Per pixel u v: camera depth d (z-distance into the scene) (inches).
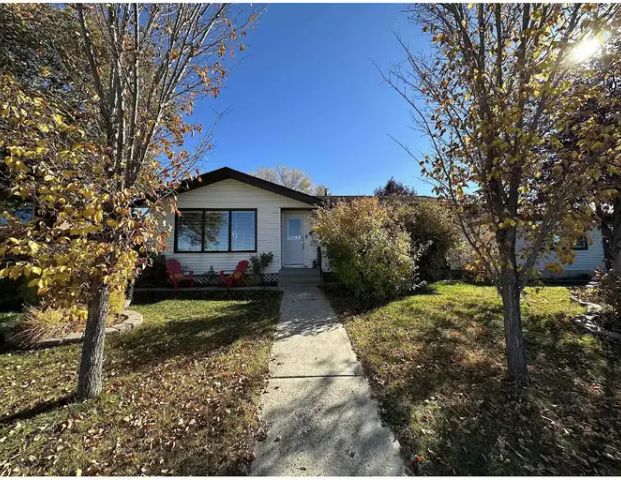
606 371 136.5
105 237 109.7
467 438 94.1
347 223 305.1
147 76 141.5
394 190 776.9
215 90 147.6
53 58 177.5
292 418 105.5
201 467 84.3
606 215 240.4
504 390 120.0
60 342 181.2
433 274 377.4
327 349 169.2
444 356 153.3
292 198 426.6
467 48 126.6
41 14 179.9
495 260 133.0
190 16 130.3
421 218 373.1
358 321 217.8
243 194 438.6
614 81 130.3
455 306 247.6
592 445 91.0
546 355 153.9
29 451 90.4
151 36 135.2
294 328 208.8
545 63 104.1
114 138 121.8
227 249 432.8
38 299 260.8
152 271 395.9
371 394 120.4
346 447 91.5
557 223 118.3
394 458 87.3
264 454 88.9
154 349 172.9
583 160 109.1
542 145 118.6
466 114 128.0
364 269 280.2
